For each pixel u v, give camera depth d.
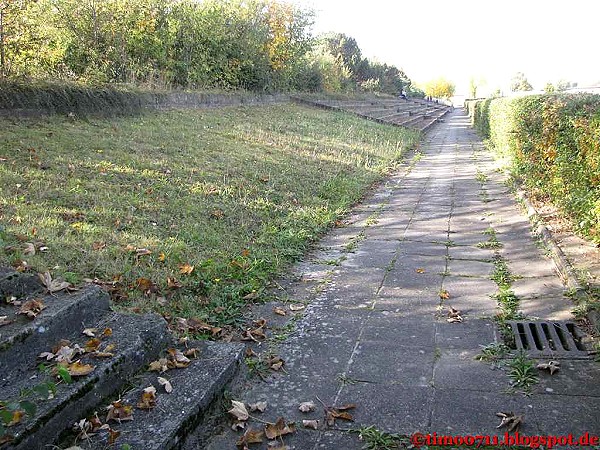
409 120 32.12
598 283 4.77
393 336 4.13
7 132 8.52
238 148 11.48
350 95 34.72
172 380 3.19
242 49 21.64
